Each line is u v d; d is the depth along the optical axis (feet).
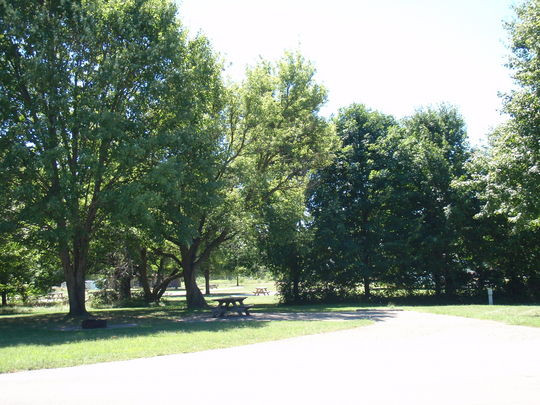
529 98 58.49
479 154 75.36
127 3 65.46
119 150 57.62
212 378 25.76
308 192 109.81
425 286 110.93
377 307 81.71
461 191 101.65
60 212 55.67
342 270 108.37
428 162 107.76
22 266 108.06
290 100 97.45
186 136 64.85
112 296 121.08
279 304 107.24
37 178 60.03
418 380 24.39
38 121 58.03
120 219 57.26
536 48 57.41
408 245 106.22
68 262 67.77
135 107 63.46
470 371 26.37
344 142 115.44
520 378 24.45
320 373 26.61
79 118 57.57
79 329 52.70
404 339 39.40
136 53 63.10
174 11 68.49
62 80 58.29
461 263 108.78
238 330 46.55
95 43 62.23
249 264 115.65
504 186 61.87
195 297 90.38
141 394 22.40
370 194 111.65
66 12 61.11
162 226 66.03
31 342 40.93
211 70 79.05
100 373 27.40
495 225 103.24
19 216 56.34
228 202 83.25
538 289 105.81
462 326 47.21
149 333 46.03
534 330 43.14
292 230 95.81
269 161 99.19
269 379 25.31
